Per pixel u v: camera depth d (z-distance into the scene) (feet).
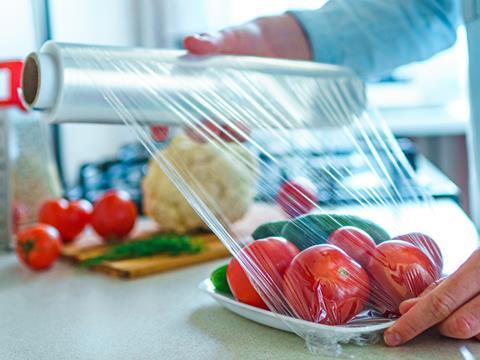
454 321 1.63
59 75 1.85
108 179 5.23
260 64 2.35
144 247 2.88
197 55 2.23
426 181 3.90
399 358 1.60
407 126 6.45
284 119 2.30
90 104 1.90
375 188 2.16
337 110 2.51
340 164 2.25
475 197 3.32
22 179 3.57
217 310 2.10
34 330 1.98
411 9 3.07
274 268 1.82
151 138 2.18
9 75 3.33
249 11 6.98
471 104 3.07
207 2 7.07
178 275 2.68
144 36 7.17
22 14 5.38
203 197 2.23
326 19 2.98
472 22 2.96
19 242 2.86
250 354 1.68
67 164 6.07
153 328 1.94
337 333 1.67
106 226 3.27
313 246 1.82
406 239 1.94
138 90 1.96
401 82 7.21
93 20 6.52
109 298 2.34
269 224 2.06
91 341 1.84
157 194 3.50
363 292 1.75
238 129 2.15
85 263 2.83
